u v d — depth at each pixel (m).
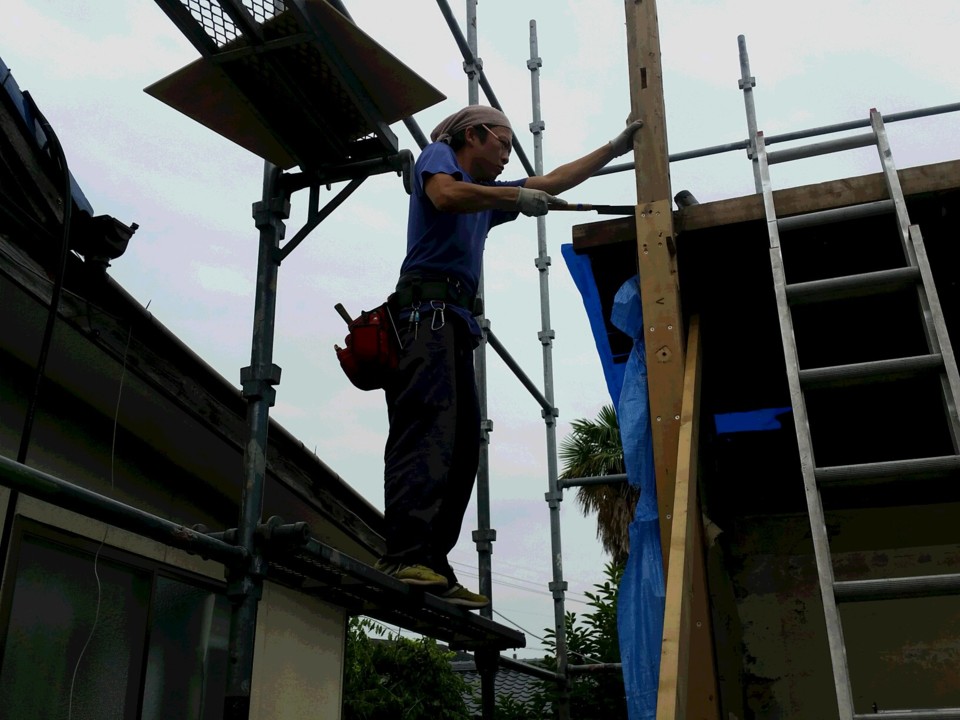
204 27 2.17
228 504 5.36
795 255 2.67
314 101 2.41
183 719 4.55
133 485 4.46
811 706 3.16
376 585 2.28
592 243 2.63
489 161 2.89
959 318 2.92
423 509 2.47
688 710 2.09
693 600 2.15
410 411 2.56
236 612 2.07
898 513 3.43
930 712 1.65
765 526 3.53
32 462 3.75
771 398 3.37
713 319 2.96
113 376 3.72
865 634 3.24
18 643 3.52
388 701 11.09
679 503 2.05
